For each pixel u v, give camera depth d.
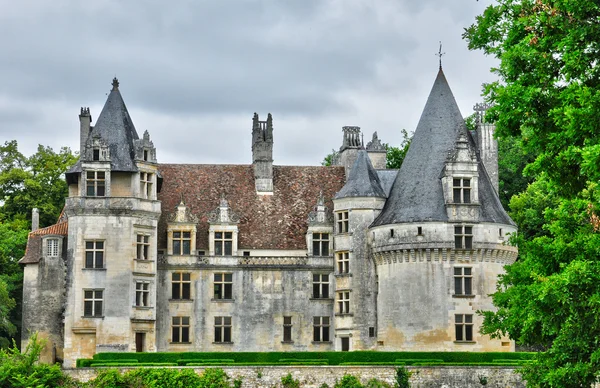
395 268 89.19
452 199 88.88
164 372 76.38
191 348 92.12
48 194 120.81
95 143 89.25
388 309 89.06
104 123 91.81
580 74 47.09
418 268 88.19
